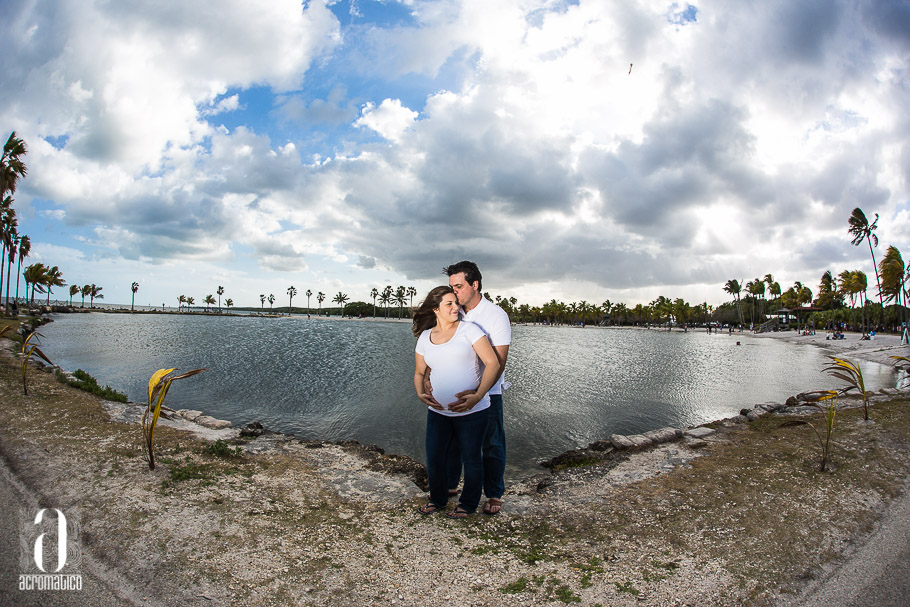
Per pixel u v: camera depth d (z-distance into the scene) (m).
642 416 12.69
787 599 2.83
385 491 4.72
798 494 4.57
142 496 4.05
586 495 4.72
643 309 154.25
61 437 5.69
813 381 20.45
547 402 14.68
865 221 47.50
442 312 3.66
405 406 13.38
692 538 3.67
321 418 11.74
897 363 25.45
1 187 31.41
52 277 80.62
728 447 6.41
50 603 2.63
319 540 3.52
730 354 37.44
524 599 2.81
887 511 4.18
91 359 22.06
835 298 89.81
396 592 2.86
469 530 3.83
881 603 2.79
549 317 172.25
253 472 4.98
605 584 2.98
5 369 10.77
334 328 78.62
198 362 22.86
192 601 2.68
